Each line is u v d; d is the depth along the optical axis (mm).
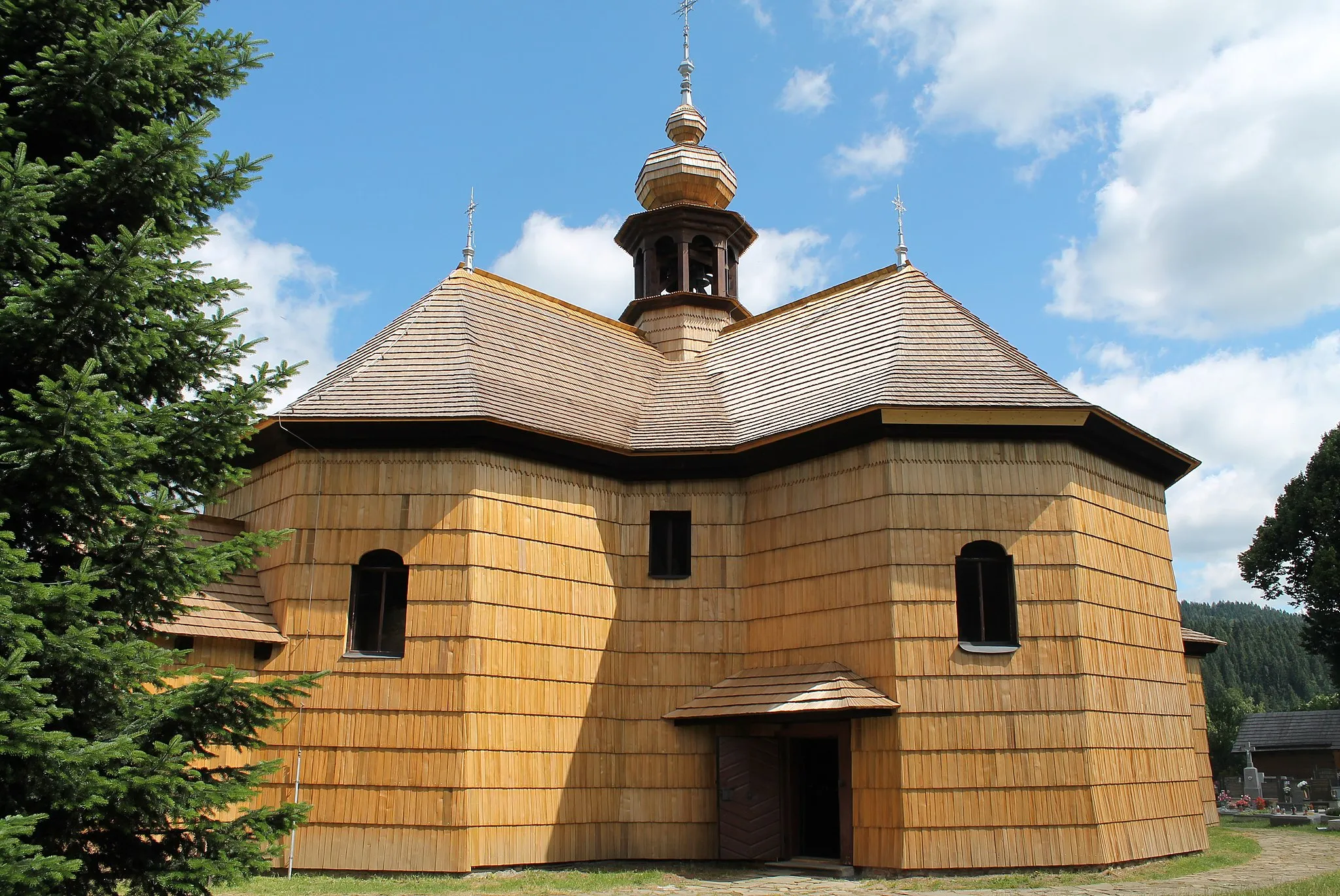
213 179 11125
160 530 9938
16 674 8062
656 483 19922
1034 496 17484
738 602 19203
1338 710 55531
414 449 17891
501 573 17641
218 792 9594
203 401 10461
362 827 16344
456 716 16656
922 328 19984
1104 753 16797
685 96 28125
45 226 9641
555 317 22844
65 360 9812
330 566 17453
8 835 7648
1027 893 14430
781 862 17578
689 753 18625
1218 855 18578
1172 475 20922
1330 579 39781
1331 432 43406
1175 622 20062
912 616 16875
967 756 16375
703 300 25438
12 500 9344
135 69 10312
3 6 10094
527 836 17047
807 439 18438
